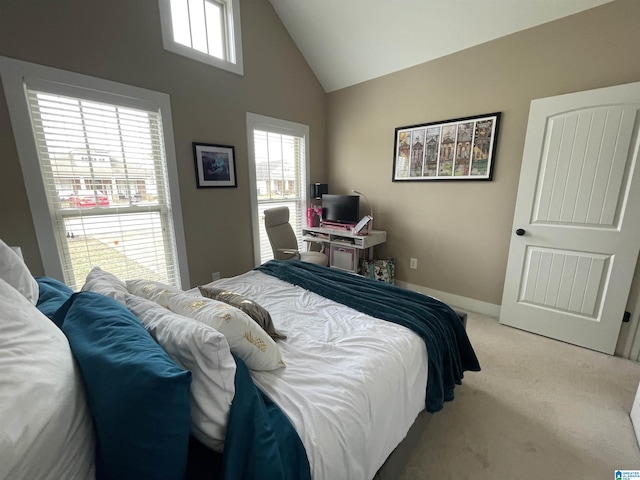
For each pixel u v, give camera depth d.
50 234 1.97
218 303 1.04
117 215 2.29
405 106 3.06
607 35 1.92
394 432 1.06
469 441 1.42
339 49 3.15
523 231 2.36
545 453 1.36
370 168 3.49
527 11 2.15
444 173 2.86
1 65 1.70
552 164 2.16
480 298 2.83
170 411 0.58
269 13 3.02
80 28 1.93
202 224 2.79
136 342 0.70
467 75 2.59
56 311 0.96
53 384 0.57
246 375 0.85
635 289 1.98
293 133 3.50
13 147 1.79
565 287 2.23
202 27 2.62
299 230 3.89
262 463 0.68
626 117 1.85
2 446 0.44
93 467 0.62
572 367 1.97
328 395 0.92
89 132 2.07
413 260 3.27
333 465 0.79
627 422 1.51
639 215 1.88
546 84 2.20
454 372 1.49
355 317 1.49
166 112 2.39
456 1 2.27
